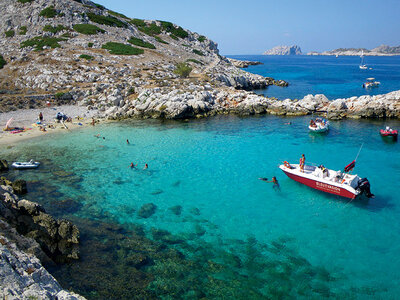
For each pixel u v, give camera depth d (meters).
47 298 10.55
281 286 14.29
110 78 63.41
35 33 80.81
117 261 15.88
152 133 41.09
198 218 20.53
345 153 32.19
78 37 82.25
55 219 19.06
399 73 129.50
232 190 24.58
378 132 39.28
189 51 106.56
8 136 39.00
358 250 16.95
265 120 47.44
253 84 89.56
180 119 49.28
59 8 90.19
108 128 43.69
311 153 32.44
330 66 191.25
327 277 14.88
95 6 105.12
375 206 21.73
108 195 23.72
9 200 18.34
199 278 14.80
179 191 24.48
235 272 15.27
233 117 50.22
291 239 18.11
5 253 11.89
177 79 68.69
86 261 15.77
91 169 28.95
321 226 19.47
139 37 99.81
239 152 33.19
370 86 82.88
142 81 63.06
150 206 22.09
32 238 15.86
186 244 17.61
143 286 14.15
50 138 38.59
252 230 19.11
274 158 31.28
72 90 57.91
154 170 28.72
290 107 51.47
